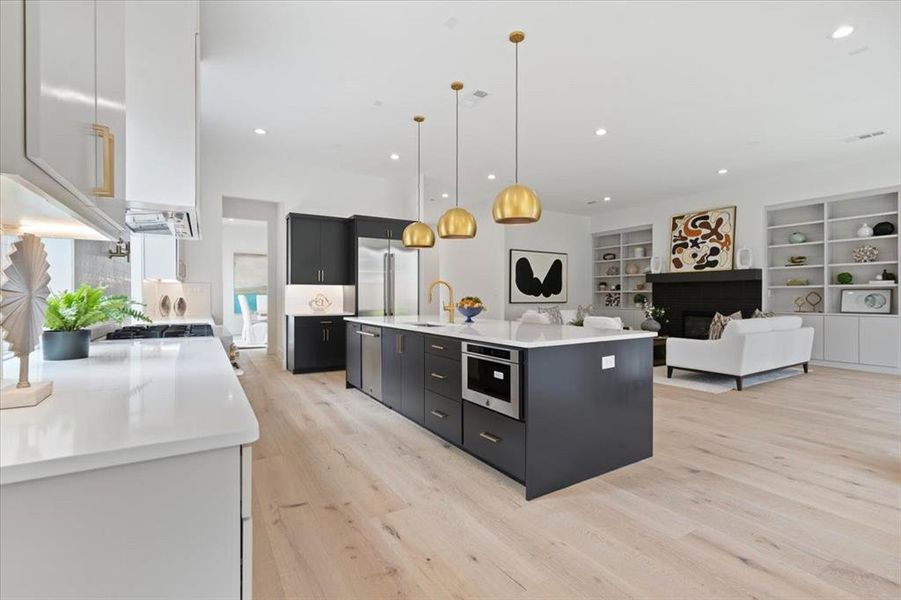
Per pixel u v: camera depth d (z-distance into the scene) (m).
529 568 1.78
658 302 8.78
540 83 3.85
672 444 3.21
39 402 1.02
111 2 1.23
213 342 2.24
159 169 1.90
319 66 3.56
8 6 0.67
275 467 2.78
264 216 7.21
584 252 10.31
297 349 5.92
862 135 5.14
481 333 2.95
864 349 6.16
